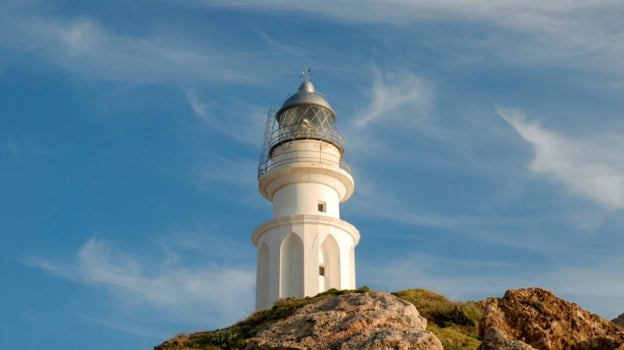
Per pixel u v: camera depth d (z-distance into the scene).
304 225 49.38
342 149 54.06
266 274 49.59
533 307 30.58
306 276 47.84
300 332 31.94
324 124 53.75
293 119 53.94
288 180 51.47
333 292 44.19
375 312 32.50
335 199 52.03
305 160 51.69
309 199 50.81
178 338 38.00
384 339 28.70
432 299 40.44
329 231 49.53
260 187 53.00
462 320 36.94
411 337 28.73
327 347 30.38
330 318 32.28
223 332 37.62
